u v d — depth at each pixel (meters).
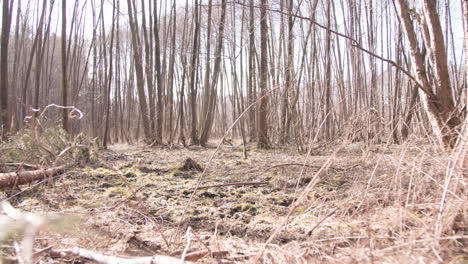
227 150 13.29
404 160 2.83
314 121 9.20
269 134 13.07
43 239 2.36
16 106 15.41
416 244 1.88
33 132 3.87
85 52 26.14
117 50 22.55
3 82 9.24
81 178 5.69
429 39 4.30
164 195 4.98
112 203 4.04
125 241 2.67
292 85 10.38
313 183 2.43
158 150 13.52
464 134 2.54
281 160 8.48
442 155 2.81
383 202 2.82
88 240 2.47
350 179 4.64
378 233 2.35
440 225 1.99
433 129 3.95
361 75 14.58
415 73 4.45
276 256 2.02
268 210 4.10
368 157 4.18
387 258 1.73
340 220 2.85
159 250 2.56
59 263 2.02
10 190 4.23
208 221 3.67
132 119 28.88
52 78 26.50
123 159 9.35
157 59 15.64
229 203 4.54
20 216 1.73
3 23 9.35
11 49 23.52
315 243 2.30
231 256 2.29
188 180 6.31
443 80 4.07
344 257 1.98
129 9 15.26
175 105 26.09
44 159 4.95
